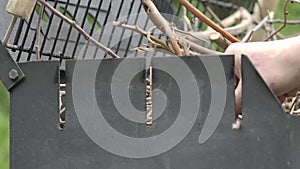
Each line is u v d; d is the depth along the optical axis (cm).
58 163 115
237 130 112
